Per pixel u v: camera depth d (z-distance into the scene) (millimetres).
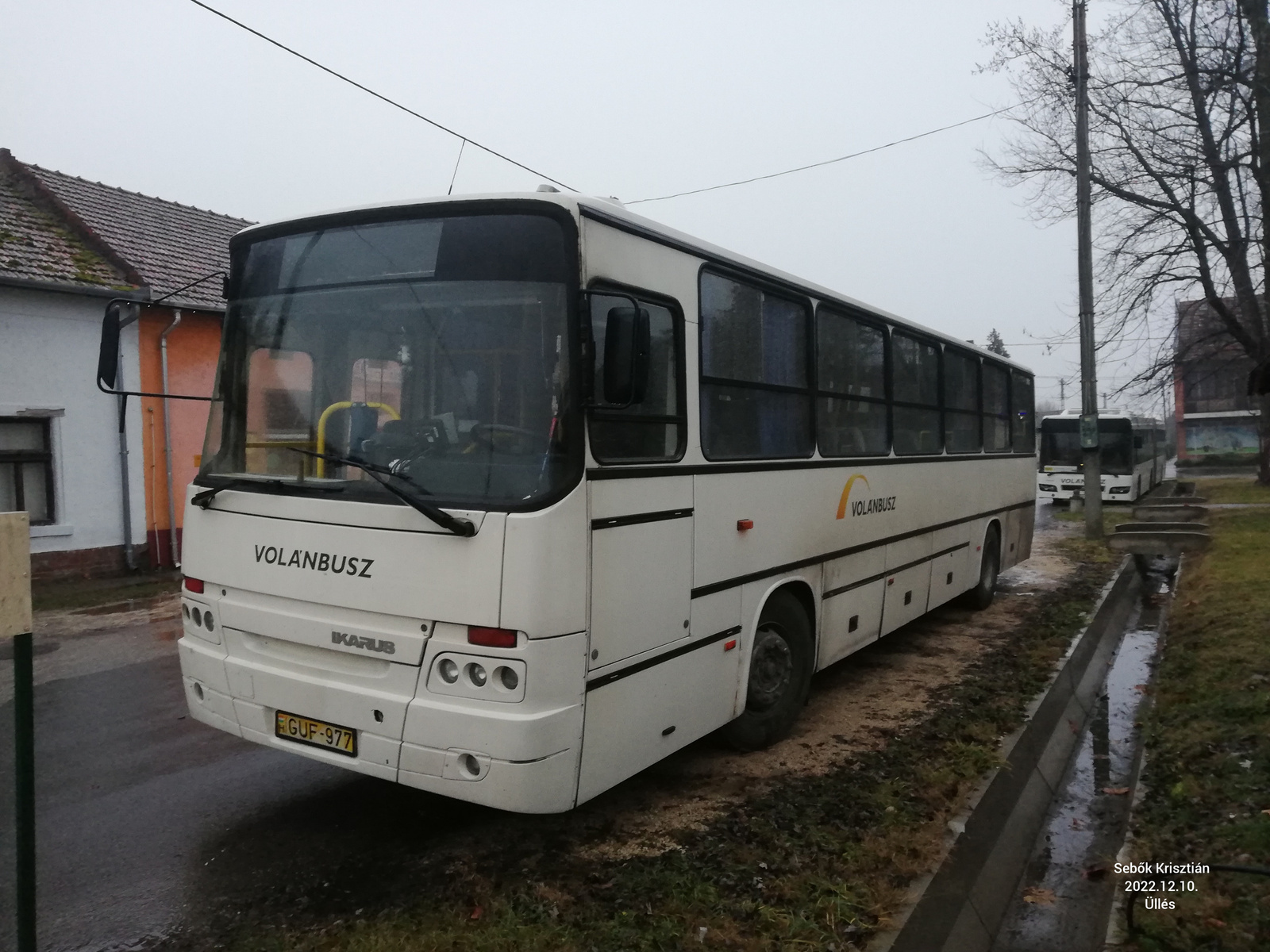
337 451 4035
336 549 3928
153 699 6887
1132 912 3582
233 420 4465
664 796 4863
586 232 3832
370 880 3963
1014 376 11336
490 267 3883
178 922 3646
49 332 12164
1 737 6016
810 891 3768
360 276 4164
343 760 3924
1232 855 4000
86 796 4969
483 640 3568
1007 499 11039
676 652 4457
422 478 3773
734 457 4996
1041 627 9383
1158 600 12336
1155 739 5773
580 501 3711
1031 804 5273
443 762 3652
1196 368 23422
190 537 4520
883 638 8914
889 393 7281
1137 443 28203
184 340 13898
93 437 12672
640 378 3725
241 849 4293
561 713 3641
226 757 5598
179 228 16500
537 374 3734
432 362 3912
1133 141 18438
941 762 5363
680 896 3693
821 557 6066
